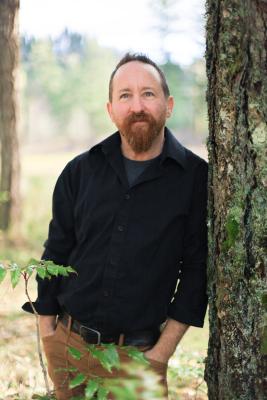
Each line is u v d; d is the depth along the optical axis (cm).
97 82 5819
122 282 260
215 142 242
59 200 288
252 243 229
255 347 231
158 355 267
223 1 231
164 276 262
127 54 265
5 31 1108
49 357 293
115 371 267
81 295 271
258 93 223
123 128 259
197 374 381
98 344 263
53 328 297
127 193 262
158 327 274
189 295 266
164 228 258
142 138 257
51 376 295
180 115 4975
